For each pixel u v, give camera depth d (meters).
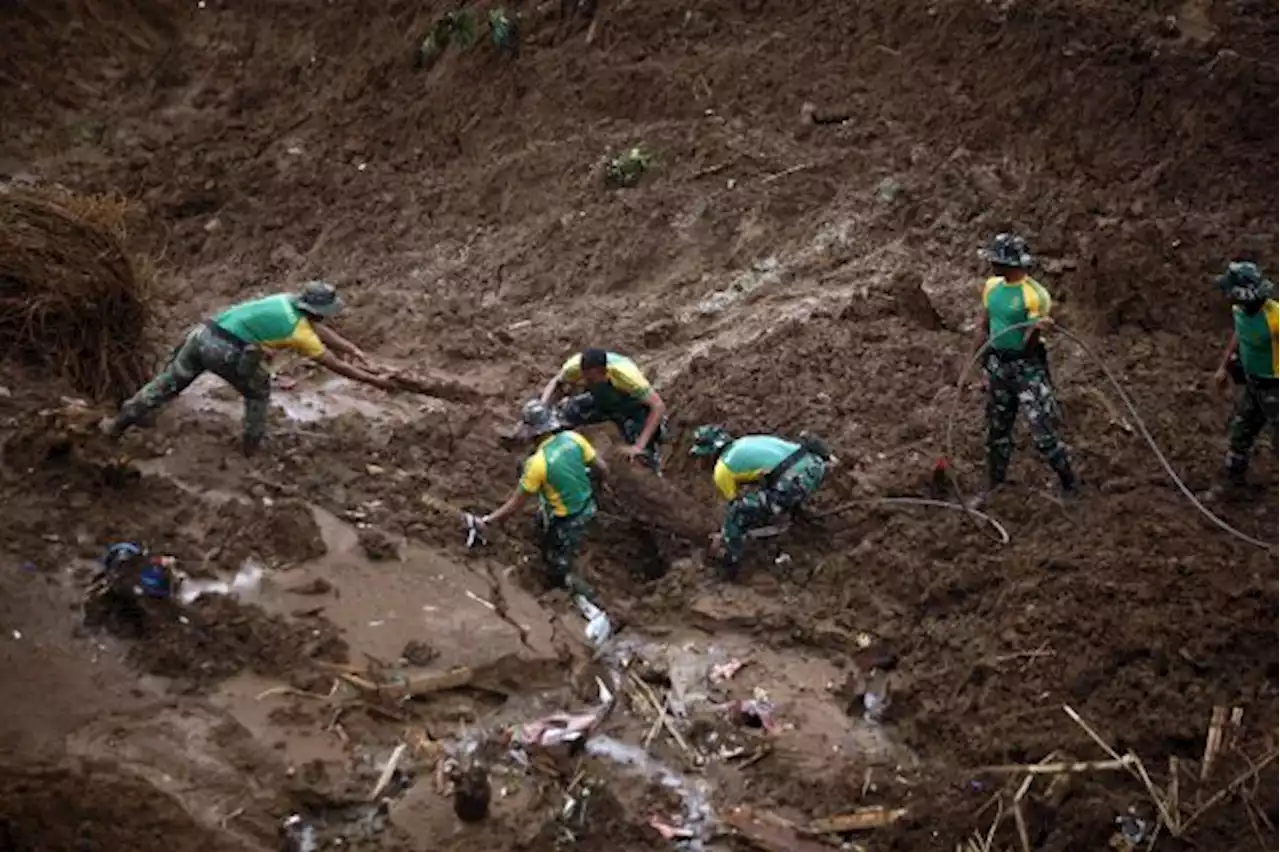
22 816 8.45
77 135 22.53
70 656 9.88
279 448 12.51
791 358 14.67
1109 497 12.52
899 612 11.29
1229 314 15.62
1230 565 11.35
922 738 10.18
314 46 23.48
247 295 18.53
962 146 19.00
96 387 13.09
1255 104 18.38
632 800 9.49
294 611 10.57
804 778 9.74
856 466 12.96
